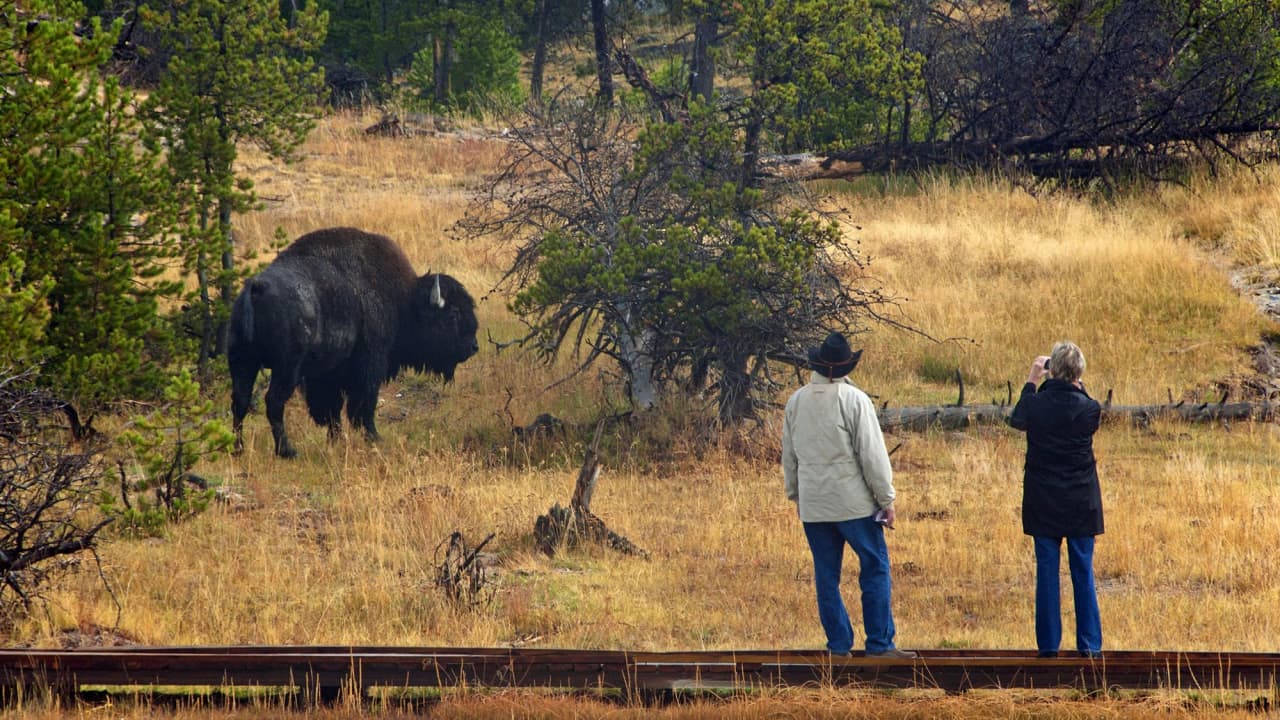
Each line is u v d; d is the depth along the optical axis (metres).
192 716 20.05
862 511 21.91
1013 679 21.41
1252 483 41.78
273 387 44.22
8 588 26.27
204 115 53.94
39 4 41.50
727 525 36.62
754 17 52.84
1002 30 96.56
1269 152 87.44
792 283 47.16
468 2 151.88
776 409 50.38
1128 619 28.05
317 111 57.97
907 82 56.44
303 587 29.12
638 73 70.31
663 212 51.97
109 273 43.19
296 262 45.56
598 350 51.59
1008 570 32.53
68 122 43.34
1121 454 47.44
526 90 151.12
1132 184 87.56
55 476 26.72
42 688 20.73
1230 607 28.84
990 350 60.97
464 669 21.41
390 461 43.44
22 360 33.03
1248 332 61.50
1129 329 62.25
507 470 44.12
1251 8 91.12
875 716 19.88
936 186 88.25
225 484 39.69
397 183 98.50
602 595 29.53
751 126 54.25
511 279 70.75
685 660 21.55
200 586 28.69
